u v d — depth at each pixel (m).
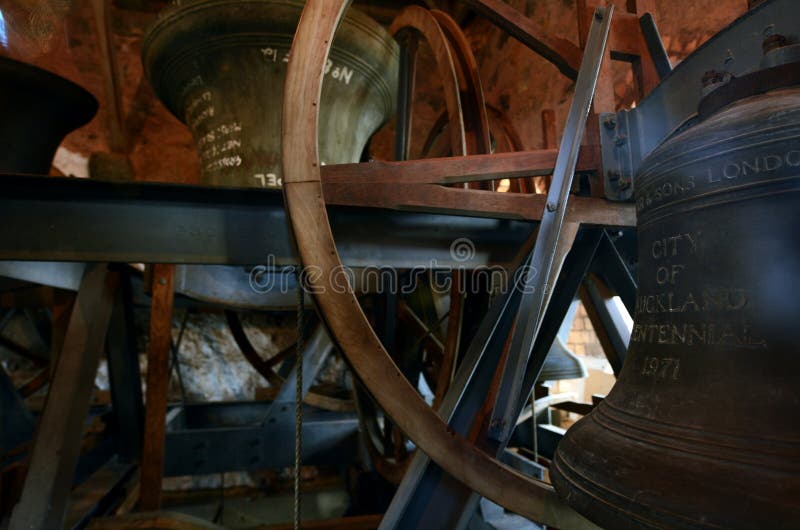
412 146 5.12
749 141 0.65
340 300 0.97
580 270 1.39
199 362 4.44
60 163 4.27
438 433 1.01
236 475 4.20
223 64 1.94
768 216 0.64
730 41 0.96
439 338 2.74
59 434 1.58
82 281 1.79
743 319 0.64
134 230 1.19
